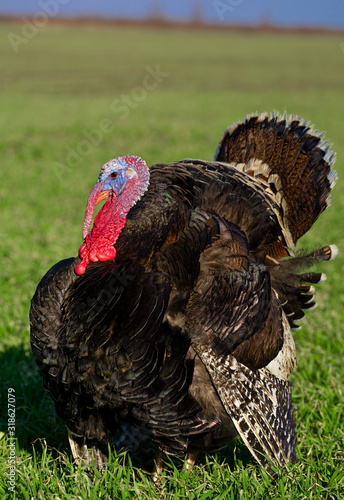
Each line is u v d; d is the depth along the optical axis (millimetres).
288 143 6066
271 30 120938
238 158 6352
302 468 5578
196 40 98625
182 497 5129
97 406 5020
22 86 47000
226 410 5137
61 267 5281
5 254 11750
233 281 5137
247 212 5609
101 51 75375
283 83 50969
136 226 4957
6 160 22953
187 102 39344
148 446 6004
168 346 4910
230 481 5301
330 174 5926
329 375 7484
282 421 5539
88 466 5324
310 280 6086
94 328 4855
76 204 16391
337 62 69375
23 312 8898
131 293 4867
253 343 5293
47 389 5281
